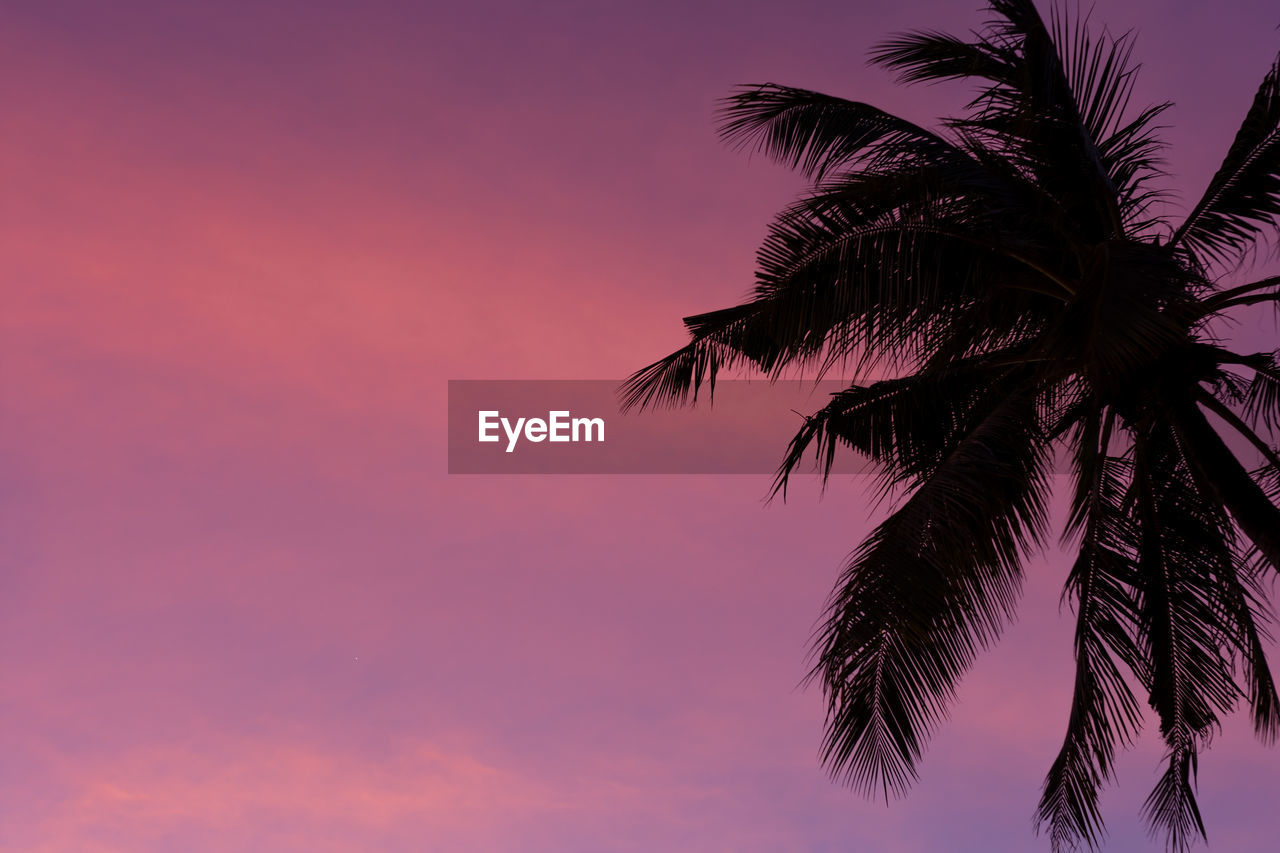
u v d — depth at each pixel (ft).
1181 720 31.63
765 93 28.68
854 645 23.62
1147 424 30.14
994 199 25.99
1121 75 28.68
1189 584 31.42
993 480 25.36
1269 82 28.02
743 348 30.78
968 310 28.40
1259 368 29.53
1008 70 29.25
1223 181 28.91
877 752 23.82
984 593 25.08
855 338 27.89
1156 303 20.54
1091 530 29.22
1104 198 27.09
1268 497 30.25
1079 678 27.48
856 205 25.98
